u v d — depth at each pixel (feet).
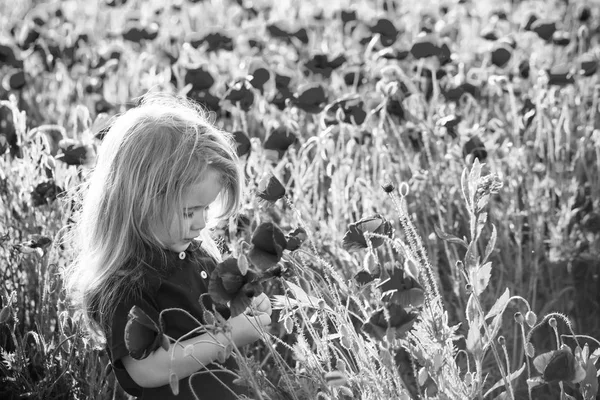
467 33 24.70
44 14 24.59
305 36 21.77
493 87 17.97
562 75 16.14
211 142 8.69
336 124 15.37
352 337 8.50
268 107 18.06
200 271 9.07
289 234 9.44
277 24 21.77
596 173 15.88
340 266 13.02
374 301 9.87
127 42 24.66
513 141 15.61
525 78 18.58
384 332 7.44
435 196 13.99
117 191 8.57
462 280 12.87
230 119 18.45
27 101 20.47
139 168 8.46
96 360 10.69
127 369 8.39
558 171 14.85
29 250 10.89
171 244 8.70
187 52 22.50
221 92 17.93
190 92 16.85
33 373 11.45
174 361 8.29
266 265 7.61
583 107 17.61
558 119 17.29
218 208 9.22
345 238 8.62
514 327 12.83
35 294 12.32
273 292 12.27
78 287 9.15
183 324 8.64
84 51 22.45
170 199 8.42
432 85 18.17
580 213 15.43
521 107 17.02
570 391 11.69
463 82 16.28
